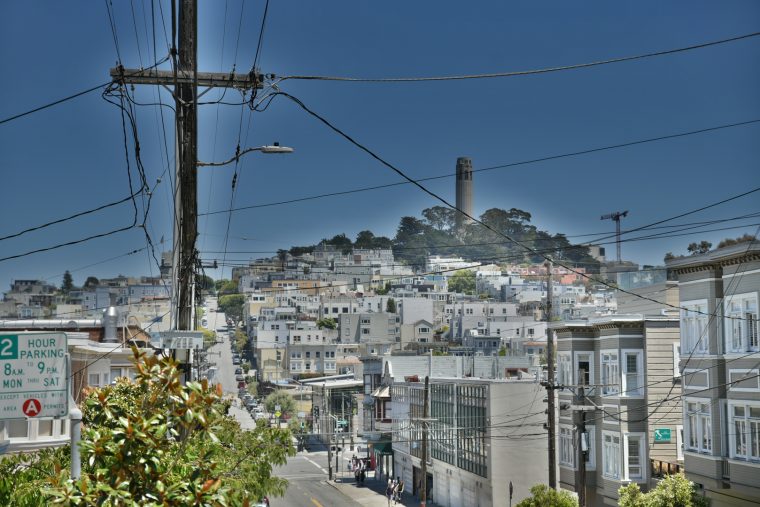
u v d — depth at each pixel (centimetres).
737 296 3538
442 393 7294
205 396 1394
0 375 1538
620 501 3950
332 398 11894
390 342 19312
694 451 3750
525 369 8994
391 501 7250
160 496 1280
